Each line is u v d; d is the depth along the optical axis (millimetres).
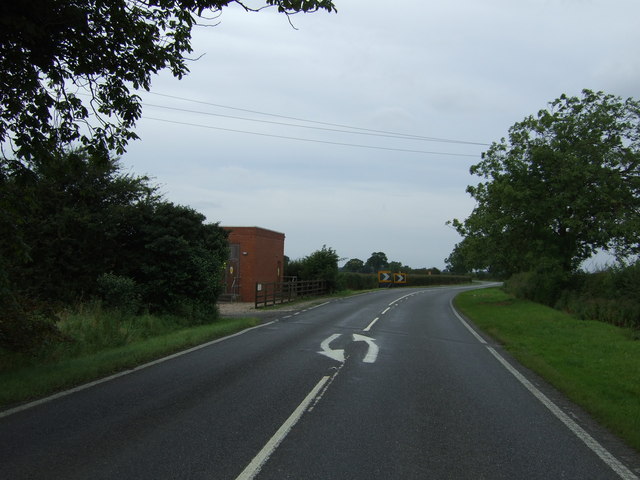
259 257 31609
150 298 16688
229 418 5816
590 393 7371
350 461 4582
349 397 6930
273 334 13867
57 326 10867
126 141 8102
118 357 9273
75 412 5949
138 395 6820
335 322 17516
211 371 8570
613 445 5285
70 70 7215
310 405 6453
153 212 17406
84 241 15930
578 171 23688
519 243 26703
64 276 15781
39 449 4703
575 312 21281
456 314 22625
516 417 6219
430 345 12438
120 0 6594
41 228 15117
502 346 12672
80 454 4594
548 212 24781
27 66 6500
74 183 16000
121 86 7535
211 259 18250
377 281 58781
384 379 8219
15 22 5461
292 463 4496
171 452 4695
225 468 4344
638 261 21562
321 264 38344
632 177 24500
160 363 9297
